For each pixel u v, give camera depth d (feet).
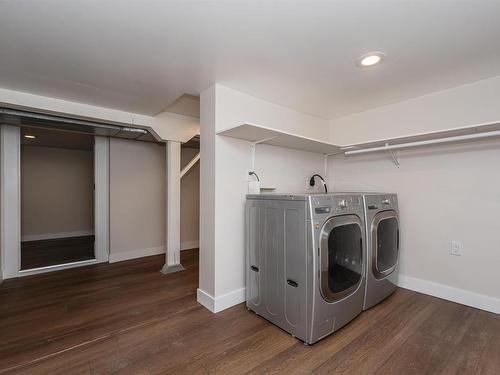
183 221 14.64
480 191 7.05
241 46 5.35
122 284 9.25
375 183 9.34
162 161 13.64
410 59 5.90
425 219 8.07
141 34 4.90
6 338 5.86
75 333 6.05
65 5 4.08
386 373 4.73
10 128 9.95
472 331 6.00
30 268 10.61
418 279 8.22
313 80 6.99
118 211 12.30
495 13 4.32
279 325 6.20
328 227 5.65
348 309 6.20
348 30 4.81
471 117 7.14
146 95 7.97
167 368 4.88
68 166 18.69
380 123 9.16
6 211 9.89
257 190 7.77
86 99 8.27
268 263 6.48
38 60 5.86
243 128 6.43
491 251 6.89
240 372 4.77
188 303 7.64
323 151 10.15
